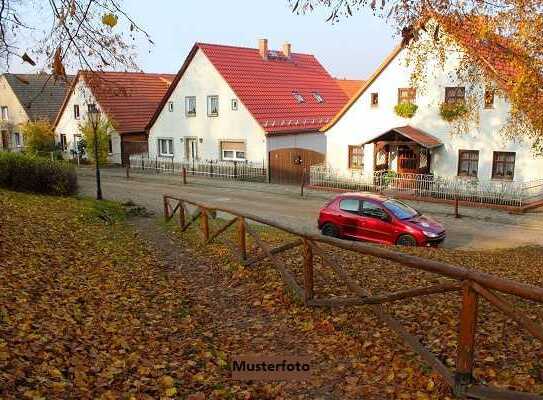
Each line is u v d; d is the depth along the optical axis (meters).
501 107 23.47
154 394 4.88
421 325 6.04
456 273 4.25
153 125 40.03
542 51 11.77
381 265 9.09
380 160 28.30
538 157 22.84
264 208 23.19
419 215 15.97
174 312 7.45
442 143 25.59
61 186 21.44
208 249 11.82
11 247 9.66
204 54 35.06
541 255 13.54
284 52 40.72
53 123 46.75
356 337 5.98
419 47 15.20
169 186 31.03
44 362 5.07
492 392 4.14
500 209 22.42
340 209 16.59
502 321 6.10
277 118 33.56
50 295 7.39
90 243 12.08
